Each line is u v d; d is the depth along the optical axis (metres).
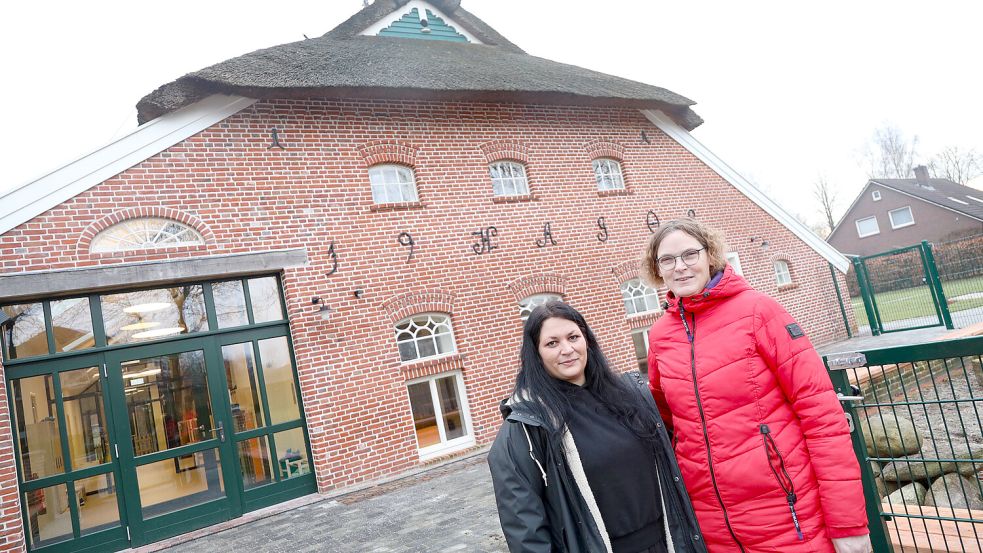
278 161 8.13
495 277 9.49
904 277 13.78
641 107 11.73
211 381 7.25
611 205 11.08
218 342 7.38
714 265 2.39
